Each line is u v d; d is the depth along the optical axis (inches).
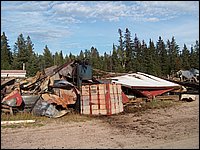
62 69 1032.2
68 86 908.6
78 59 1090.7
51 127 619.5
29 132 561.6
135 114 855.1
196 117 761.0
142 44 3412.9
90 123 679.7
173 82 1434.5
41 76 966.4
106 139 493.0
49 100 810.2
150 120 728.3
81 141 478.9
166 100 1241.4
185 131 559.5
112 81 1189.7
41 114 772.6
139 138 498.3
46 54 3046.3
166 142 464.1
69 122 690.8
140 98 1181.7
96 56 3622.0
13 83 898.7
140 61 3208.7
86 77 1090.7
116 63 3363.7
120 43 3479.3
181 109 966.4
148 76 1396.4
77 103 899.4
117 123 681.0
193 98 1223.5
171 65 3176.7
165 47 3582.7
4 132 559.8
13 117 718.5
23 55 2578.7
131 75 1373.0
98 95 844.6
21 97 785.6
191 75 2119.8
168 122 686.5
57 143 464.8
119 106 904.9
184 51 3427.7
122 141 475.8
